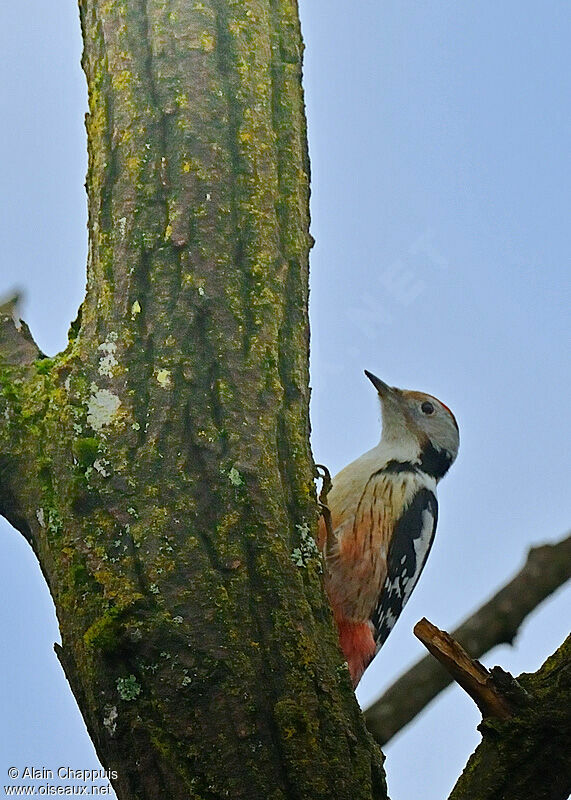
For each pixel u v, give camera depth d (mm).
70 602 5438
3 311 6508
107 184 6340
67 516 5570
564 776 5164
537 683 5312
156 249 6105
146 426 5703
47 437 5797
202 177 6270
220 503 5547
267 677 5270
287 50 7062
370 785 5293
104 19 6785
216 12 6844
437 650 5309
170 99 6441
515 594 7430
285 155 6723
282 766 5137
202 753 5105
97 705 5277
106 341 5957
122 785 5250
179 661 5184
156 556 5371
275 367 6062
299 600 5480
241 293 6125
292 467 5879
